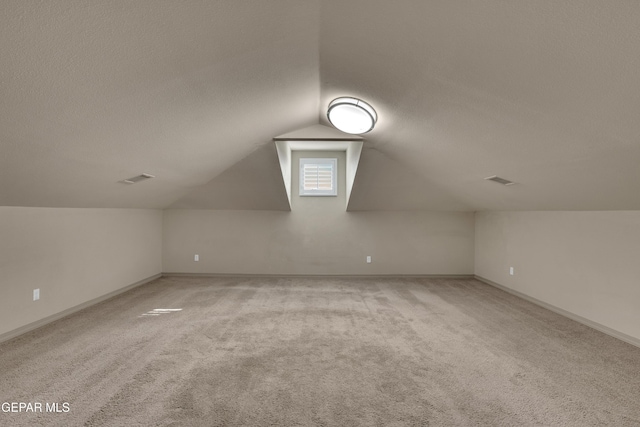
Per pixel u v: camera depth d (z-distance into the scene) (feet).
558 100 5.64
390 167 14.49
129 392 7.24
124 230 16.16
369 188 16.69
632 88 4.71
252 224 19.75
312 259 19.77
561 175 8.91
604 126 5.83
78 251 13.09
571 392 7.44
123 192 12.78
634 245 10.09
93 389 7.34
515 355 9.34
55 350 9.36
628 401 7.10
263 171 15.26
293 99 9.03
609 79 4.73
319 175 19.76
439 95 7.06
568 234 12.73
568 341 10.36
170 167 11.61
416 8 4.59
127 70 5.35
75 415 6.40
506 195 13.17
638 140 5.82
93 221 13.97
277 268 19.83
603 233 11.16
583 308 11.97
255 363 8.72
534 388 7.60
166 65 5.57
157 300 14.73
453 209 19.47
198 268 19.77
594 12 3.82
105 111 6.39
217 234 19.76
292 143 17.51
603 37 4.10
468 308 13.85
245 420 6.35
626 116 5.33
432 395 7.29
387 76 6.98
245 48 5.75
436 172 13.42
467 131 8.34
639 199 8.64
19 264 10.46
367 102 8.72
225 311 13.20
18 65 4.57
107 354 9.14
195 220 19.75
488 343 10.18
